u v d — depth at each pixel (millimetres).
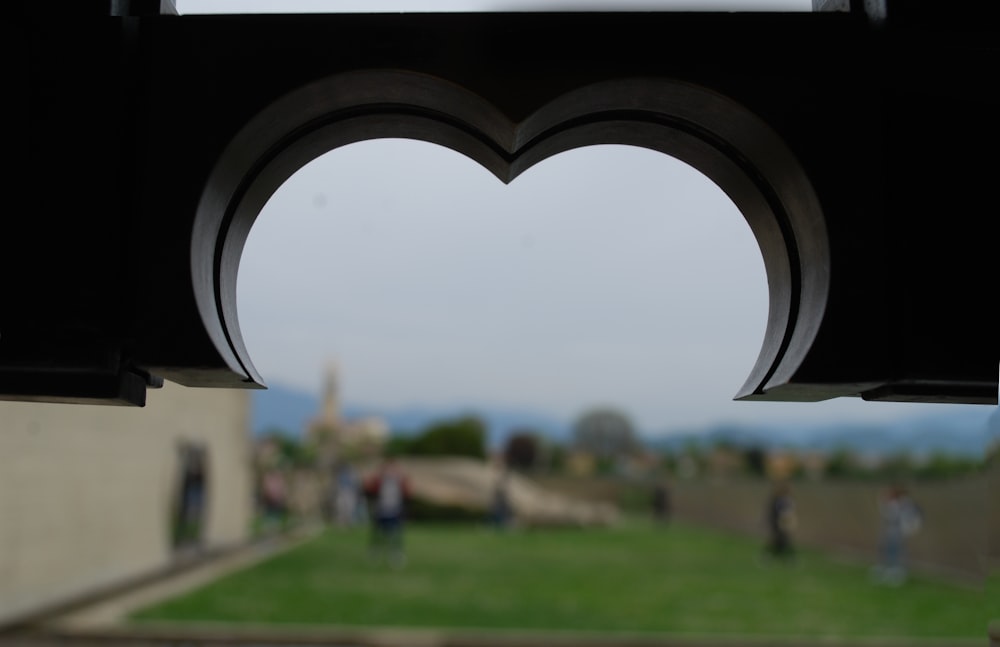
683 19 1952
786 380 1939
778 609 10750
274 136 2078
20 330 1887
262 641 7977
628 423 65375
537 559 16750
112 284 1898
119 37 1925
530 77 1939
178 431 14531
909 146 1961
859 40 1974
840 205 1934
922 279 1933
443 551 18047
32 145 1914
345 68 1935
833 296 1919
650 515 43562
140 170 1924
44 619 8852
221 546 17656
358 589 11562
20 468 9172
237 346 2061
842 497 21562
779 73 1959
